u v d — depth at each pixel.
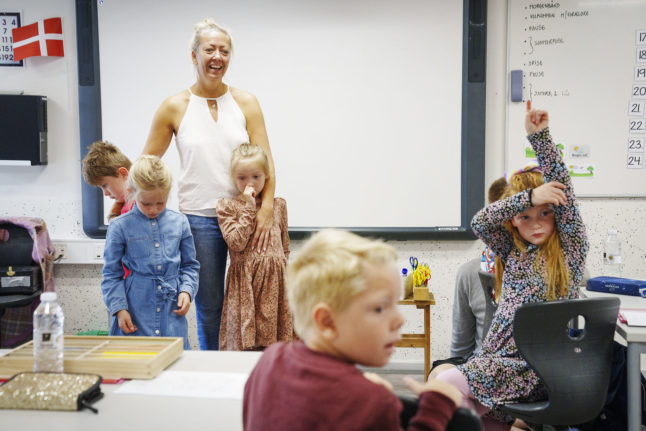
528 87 3.19
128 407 1.13
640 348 1.87
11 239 3.18
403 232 3.28
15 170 3.44
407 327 3.38
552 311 1.62
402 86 3.23
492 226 1.83
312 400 0.77
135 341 1.45
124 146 3.35
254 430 0.82
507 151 3.22
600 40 3.13
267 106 3.30
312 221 3.34
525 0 3.14
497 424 1.97
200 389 1.22
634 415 1.88
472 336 2.33
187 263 2.15
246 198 2.26
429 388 0.89
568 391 1.65
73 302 3.46
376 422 0.75
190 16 3.27
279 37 3.26
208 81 2.38
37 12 3.33
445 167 3.25
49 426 1.04
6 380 1.27
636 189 3.18
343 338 0.81
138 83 3.31
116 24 3.28
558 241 1.80
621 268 3.22
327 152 3.30
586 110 3.17
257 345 2.28
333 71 3.26
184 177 2.43
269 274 2.27
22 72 3.38
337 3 3.22
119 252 2.03
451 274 3.34
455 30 3.17
